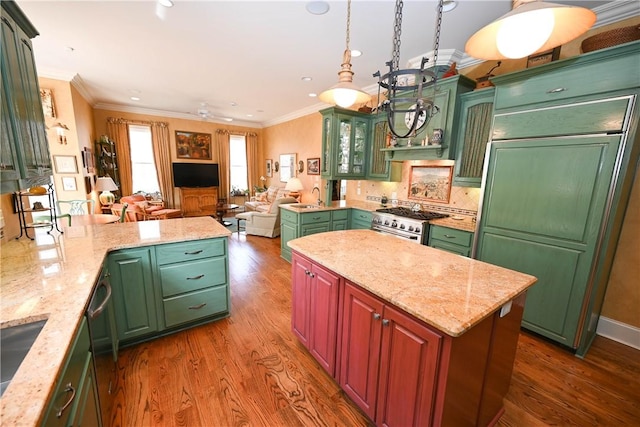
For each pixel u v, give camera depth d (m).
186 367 1.91
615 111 1.79
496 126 2.38
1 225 1.87
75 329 0.94
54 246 1.87
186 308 2.28
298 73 3.91
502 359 1.38
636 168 2.11
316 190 6.11
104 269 1.65
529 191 2.21
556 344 2.21
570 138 1.97
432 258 1.73
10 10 1.33
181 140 7.11
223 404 1.62
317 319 1.79
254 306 2.78
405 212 3.54
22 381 0.70
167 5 2.28
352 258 1.70
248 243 5.07
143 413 1.54
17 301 1.10
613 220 1.89
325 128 4.18
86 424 1.03
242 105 5.91
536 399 1.70
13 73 1.35
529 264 2.26
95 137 5.90
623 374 1.92
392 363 1.25
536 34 1.09
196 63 3.57
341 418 1.54
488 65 3.07
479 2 2.13
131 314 2.04
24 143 1.45
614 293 2.32
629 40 1.79
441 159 3.07
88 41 2.95
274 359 2.01
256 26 2.61
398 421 1.25
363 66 3.55
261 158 8.41
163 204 6.39
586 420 1.56
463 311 1.08
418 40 2.81
